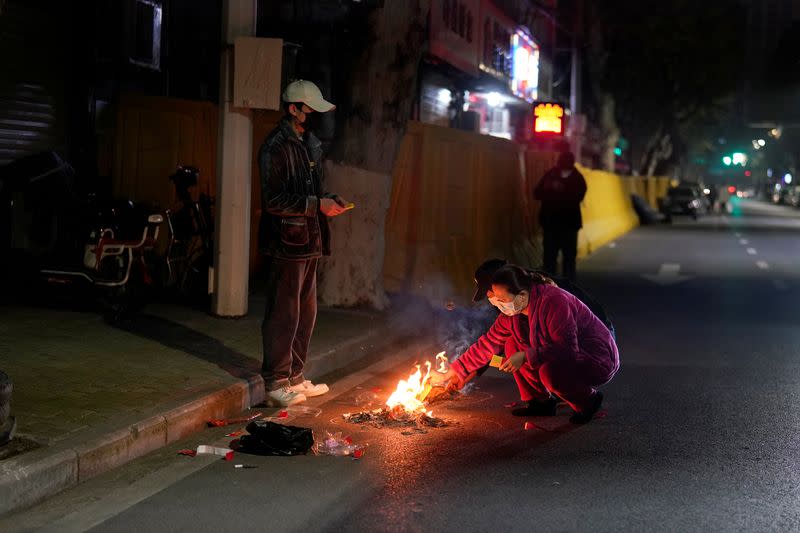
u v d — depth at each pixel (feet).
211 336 28.32
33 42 40.57
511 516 15.80
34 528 15.05
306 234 23.20
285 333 23.36
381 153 35.47
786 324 39.55
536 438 20.94
